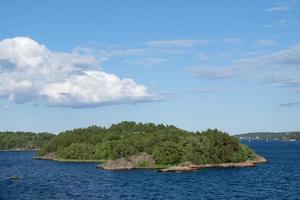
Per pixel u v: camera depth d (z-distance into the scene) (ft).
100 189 517.55
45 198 447.42
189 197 440.04
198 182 581.12
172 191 488.02
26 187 551.18
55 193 485.56
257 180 594.24
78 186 554.46
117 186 546.67
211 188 512.22
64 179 653.30
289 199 416.87
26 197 456.86
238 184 549.54
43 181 627.05
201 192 476.95
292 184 540.11
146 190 500.74
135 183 579.48
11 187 553.23
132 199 430.20
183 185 547.49
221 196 443.73
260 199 419.13
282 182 564.71
